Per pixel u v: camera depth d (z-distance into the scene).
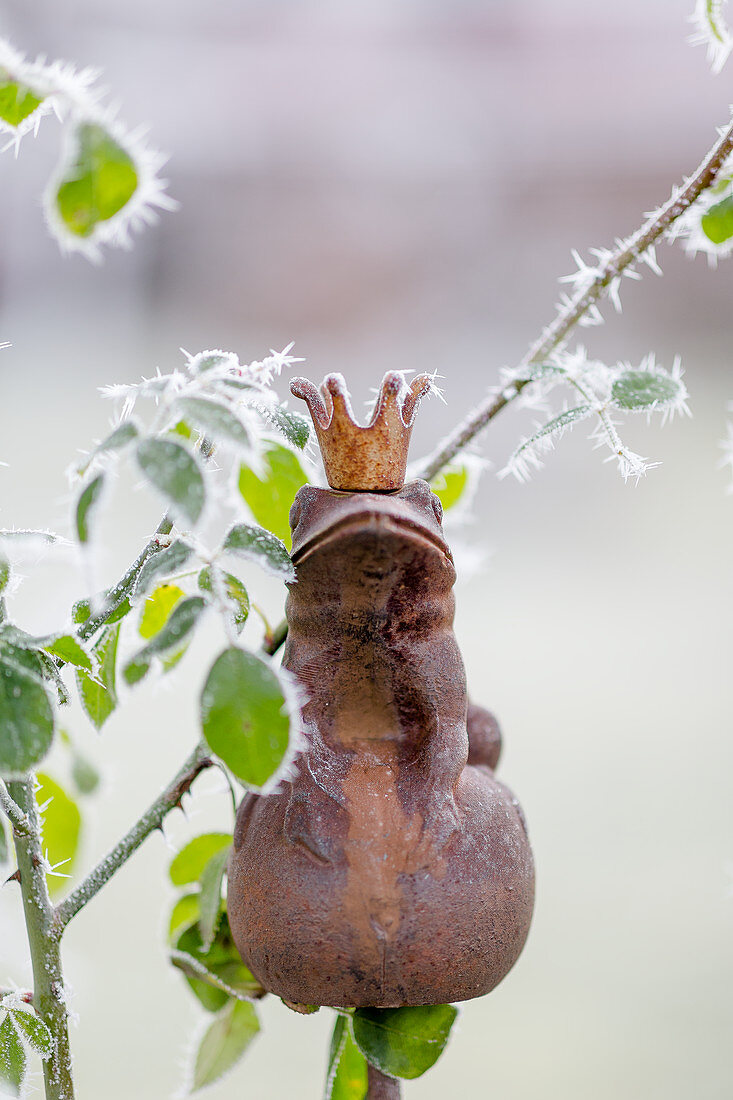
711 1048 1.95
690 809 2.64
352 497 1.03
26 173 4.69
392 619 1.03
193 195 5.82
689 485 4.71
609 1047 1.96
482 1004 2.10
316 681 1.04
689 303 5.74
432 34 5.95
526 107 6.03
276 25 5.77
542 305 5.99
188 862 1.13
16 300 5.31
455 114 5.99
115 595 1.05
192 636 1.02
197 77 5.62
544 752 2.87
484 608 3.86
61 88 1.01
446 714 1.04
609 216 6.11
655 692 3.23
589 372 1.09
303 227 5.92
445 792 1.04
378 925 1.02
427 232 6.01
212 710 1.00
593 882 2.40
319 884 1.03
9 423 4.50
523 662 3.42
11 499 3.69
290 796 1.04
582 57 6.00
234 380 1.02
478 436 1.15
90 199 1.01
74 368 5.11
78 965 2.03
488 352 5.80
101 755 2.63
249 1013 1.12
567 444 4.98
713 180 1.09
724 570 4.11
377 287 5.98
